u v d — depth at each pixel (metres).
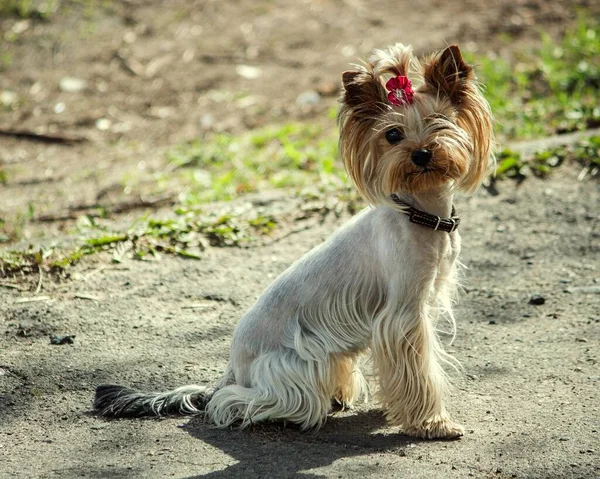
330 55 16.81
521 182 10.38
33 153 13.54
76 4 18.58
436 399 5.78
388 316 5.78
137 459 5.39
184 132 14.12
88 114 14.94
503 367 6.60
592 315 7.36
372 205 5.86
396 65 5.74
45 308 7.78
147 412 6.03
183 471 5.21
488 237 9.21
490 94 13.63
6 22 17.80
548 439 5.50
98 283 8.30
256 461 5.35
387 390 5.88
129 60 16.81
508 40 16.47
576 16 17.42
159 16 18.61
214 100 15.30
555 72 14.45
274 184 11.27
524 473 5.11
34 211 10.93
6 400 6.24
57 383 6.51
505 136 12.16
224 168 12.32
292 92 15.41
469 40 16.61
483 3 18.64
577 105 12.73
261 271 8.62
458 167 5.58
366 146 5.78
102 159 13.13
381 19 18.30
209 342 7.20
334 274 5.96
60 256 8.75
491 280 8.27
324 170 11.32
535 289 8.00
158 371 6.71
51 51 17.02
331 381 6.00
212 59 16.88
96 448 5.55
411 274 5.72
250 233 9.51
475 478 5.07
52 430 5.83
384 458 5.40
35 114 14.95
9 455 5.48
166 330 7.41
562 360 6.62
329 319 5.96
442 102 5.65
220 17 18.66
